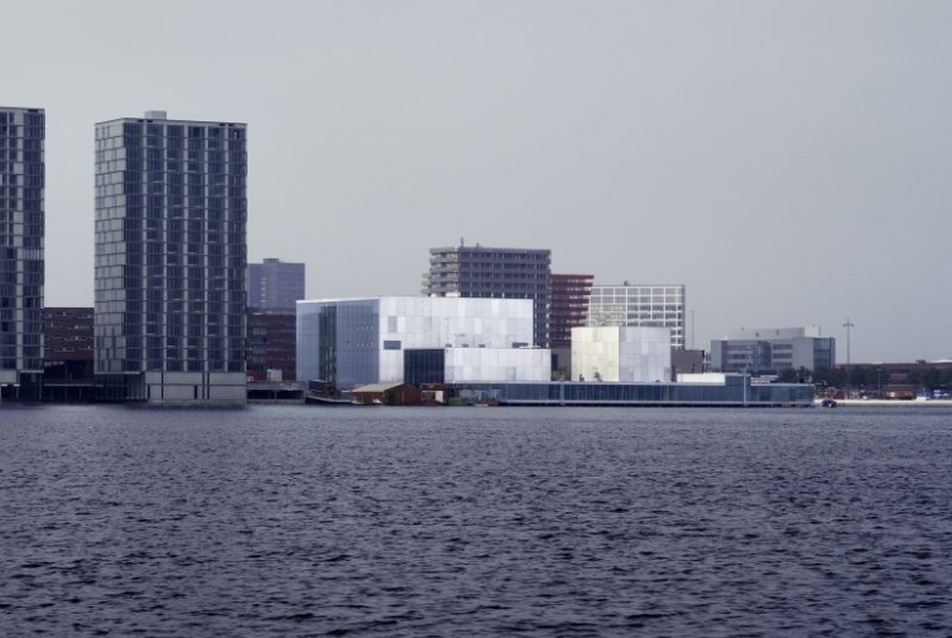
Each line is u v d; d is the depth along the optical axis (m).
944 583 129.88
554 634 111.00
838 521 173.50
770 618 116.06
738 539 156.88
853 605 120.56
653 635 110.75
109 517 174.12
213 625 113.25
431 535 158.88
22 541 153.00
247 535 158.38
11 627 112.44
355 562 139.88
